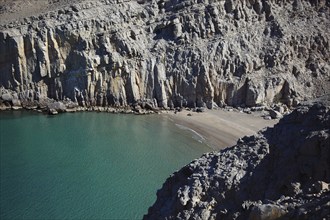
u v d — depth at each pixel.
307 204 20.14
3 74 82.19
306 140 24.02
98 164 58.25
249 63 79.81
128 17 84.94
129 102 81.19
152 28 85.31
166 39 84.12
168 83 80.62
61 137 67.88
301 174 23.67
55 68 81.56
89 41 81.25
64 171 56.22
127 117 76.81
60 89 82.00
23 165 57.59
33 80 82.12
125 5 86.62
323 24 84.62
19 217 45.88
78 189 51.50
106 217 45.75
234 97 79.25
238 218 22.53
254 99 77.62
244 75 79.44
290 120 27.27
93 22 82.50
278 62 80.00
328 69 80.88
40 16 83.62
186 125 72.25
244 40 82.25
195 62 80.38
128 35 83.19
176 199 25.88
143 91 81.19
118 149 63.12
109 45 81.44
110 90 80.88
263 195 24.06
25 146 64.19
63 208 47.59
